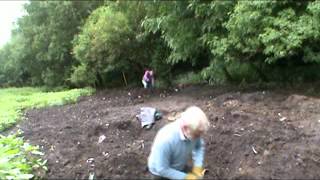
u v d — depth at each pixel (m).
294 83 11.25
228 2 10.84
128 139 8.42
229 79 12.44
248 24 9.99
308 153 6.91
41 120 11.18
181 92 12.56
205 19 11.83
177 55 12.84
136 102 12.26
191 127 4.65
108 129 9.15
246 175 6.52
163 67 15.83
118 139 8.45
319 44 10.01
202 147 5.30
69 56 20.48
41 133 9.37
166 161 4.81
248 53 11.24
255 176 6.47
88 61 17.09
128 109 10.86
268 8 9.85
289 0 10.04
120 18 16.11
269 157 6.91
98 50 16.27
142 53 16.39
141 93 13.62
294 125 8.06
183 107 10.15
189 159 5.23
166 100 11.61
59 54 20.38
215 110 9.41
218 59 11.85
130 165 6.98
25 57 22.42
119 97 13.66
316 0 9.33
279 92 10.37
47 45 21.08
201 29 12.05
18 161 7.00
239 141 7.50
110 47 16.14
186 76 14.63
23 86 24.55
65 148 8.09
